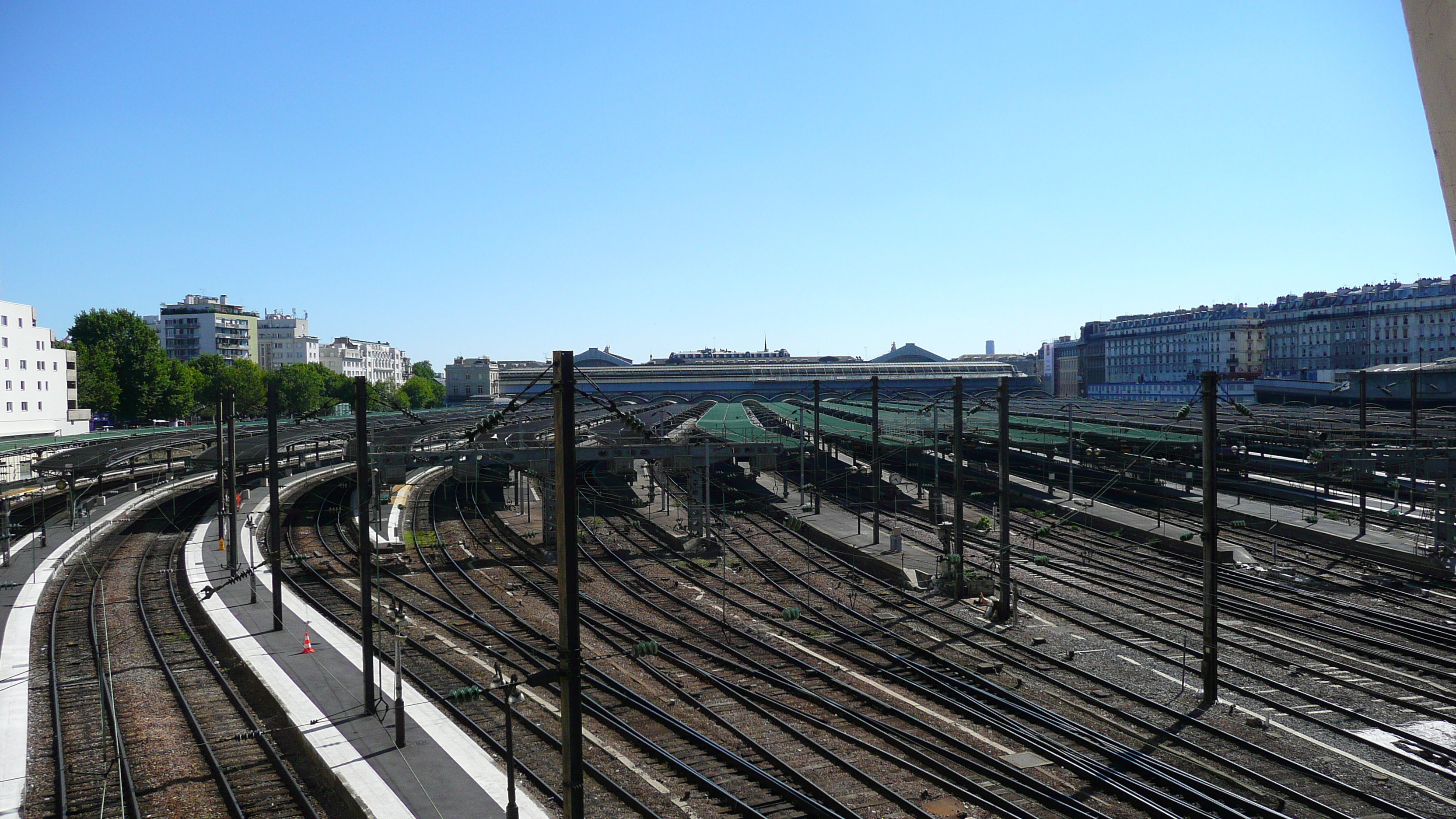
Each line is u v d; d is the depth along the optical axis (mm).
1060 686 26078
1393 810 18625
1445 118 10273
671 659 29047
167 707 25453
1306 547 46125
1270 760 21141
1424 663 28359
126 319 116812
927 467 80812
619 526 54938
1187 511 56844
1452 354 127375
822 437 76562
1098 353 197000
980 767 20469
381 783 19484
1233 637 31000
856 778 20078
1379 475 59969
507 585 40219
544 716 24234
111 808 19438
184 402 120938
